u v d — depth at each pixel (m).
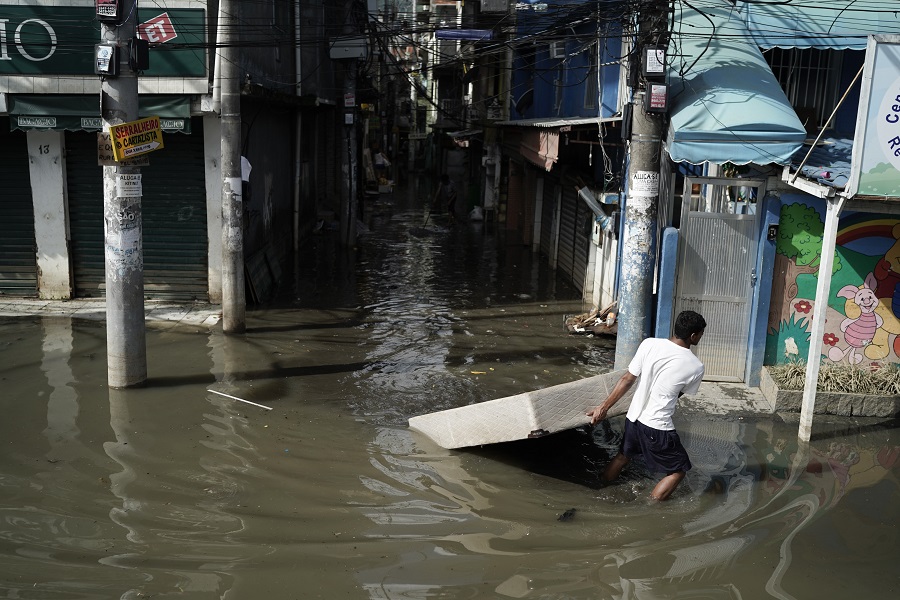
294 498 6.31
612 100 13.05
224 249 10.92
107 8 8.12
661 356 6.43
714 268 9.30
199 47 10.90
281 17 16.45
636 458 7.39
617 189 12.05
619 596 5.06
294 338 11.07
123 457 6.97
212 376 9.27
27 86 11.51
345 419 8.09
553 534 5.88
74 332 10.85
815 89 11.18
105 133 8.28
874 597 5.13
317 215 23.73
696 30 10.04
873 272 8.97
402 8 32.12
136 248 8.57
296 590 5.01
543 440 7.76
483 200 27.42
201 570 5.21
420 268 17.03
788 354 9.34
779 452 7.59
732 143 8.48
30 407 8.09
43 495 6.21
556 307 13.56
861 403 8.58
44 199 12.38
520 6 15.64
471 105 28.72
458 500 6.40
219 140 12.21
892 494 6.70
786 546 5.77
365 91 26.05
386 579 5.18
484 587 5.12
